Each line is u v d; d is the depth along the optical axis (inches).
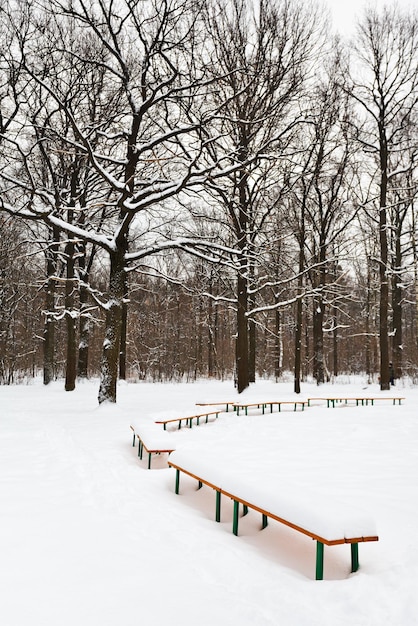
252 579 137.3
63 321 1310.3
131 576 135.2
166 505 215.2
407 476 253.6
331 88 760.3
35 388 816.9
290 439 373.1
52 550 152.4
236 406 534.3
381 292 753.0
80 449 318.0
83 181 717.9
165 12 486.3
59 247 794.2
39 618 110.7
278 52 644.7
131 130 538.3
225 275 781.3
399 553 157.3
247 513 213.9
